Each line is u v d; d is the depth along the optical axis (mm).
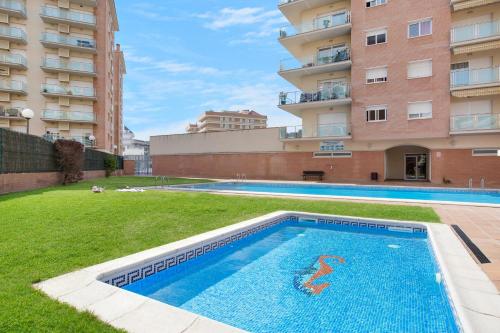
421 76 22938
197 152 36406
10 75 36875
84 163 26656
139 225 7152
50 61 38156
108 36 43406
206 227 7180
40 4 38125
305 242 7664
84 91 39250
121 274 4418
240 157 32719
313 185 22641
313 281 5230
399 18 23703
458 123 21672
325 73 27609
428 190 18500
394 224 8281
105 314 3070
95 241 5688
